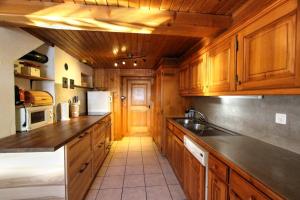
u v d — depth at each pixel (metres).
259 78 1.34
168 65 3.87
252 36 1.42
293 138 1.42
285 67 1.11
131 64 4.80
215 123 2.73
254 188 1.01
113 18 1.71
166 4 1.69
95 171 2.91
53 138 1.81
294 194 0.83
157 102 4.54
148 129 5.95
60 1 1.63
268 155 1.37
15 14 1.59
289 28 1.08
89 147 2.57
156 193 2.47
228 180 1.29
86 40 2.73
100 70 5.42
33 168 1.79
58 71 3.06
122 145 4.82
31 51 2.42
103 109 4.72
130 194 2.45
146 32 2.01
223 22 1.90
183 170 2.41
